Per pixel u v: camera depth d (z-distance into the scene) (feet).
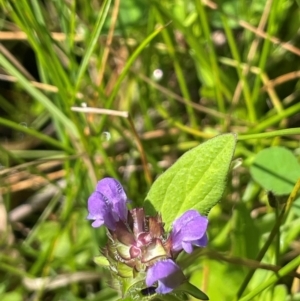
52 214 0.41
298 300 0.30
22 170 0.42
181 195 0.24
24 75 0.38
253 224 0.31
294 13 0.40
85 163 0.36
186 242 0.20
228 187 0.37
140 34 0.41
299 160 0.36
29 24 0.33
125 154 0.41
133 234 0.23
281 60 0.41
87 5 0.38
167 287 0.20
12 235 0.40
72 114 0.34
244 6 0.40
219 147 0.24
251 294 0.25
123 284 0.23
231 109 0.38
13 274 0.38
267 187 0.30
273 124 0.36
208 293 0.31
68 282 0.36
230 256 0.29
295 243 0.35
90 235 0.38
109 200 0.23
